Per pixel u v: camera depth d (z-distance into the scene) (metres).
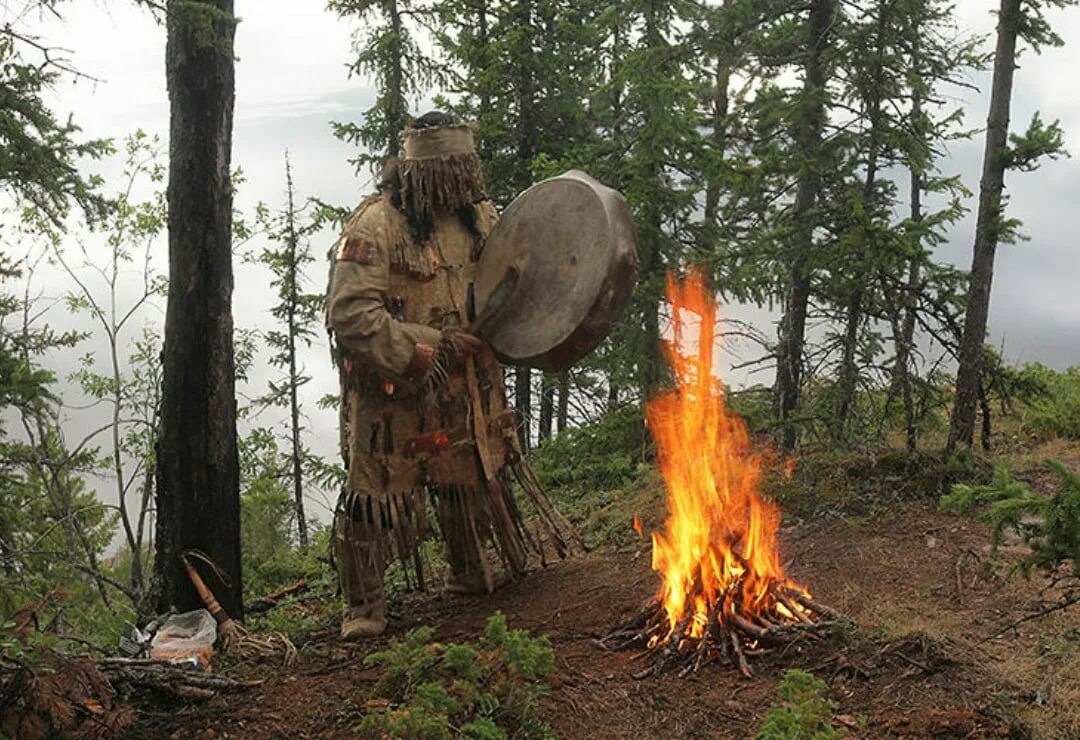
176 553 6.66
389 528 6.16
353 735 4.66
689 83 11.95
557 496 10.55
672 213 12.27
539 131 16.77
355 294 5.66
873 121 8.24
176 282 6.57
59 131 10.44
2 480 12.15
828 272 8.48
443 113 6.01
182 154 6.50
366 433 6.01
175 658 5.79
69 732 4.65
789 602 5.59
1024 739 4.34
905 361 8.02
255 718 4.94
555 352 5.82
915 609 5.77
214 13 6.28
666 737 4.54
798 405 8.89
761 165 8.66
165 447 6.65
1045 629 5.41
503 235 6.01
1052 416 10.01
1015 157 7.77
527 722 4.56
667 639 5.33
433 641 5.87
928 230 8.03
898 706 4.64
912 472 8.00
